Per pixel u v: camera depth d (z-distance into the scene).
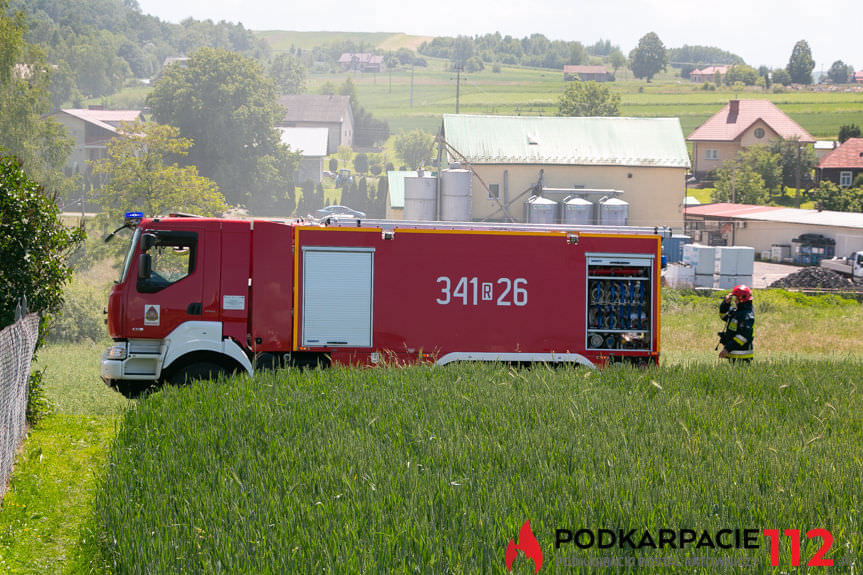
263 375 32.72
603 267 37.34
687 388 32.16
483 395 29.58
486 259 36.81
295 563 15.71
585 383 31.77
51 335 70.25
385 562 15.66
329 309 35.91
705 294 105.44
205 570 15.57
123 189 137.88
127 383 35.41
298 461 21.94
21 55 137.62
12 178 30.88
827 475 20.34
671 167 152.50
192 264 35.12
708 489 19.34
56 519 22.45
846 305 100.75
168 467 22.12
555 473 20.41
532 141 154.75
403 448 23.25
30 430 31.48
